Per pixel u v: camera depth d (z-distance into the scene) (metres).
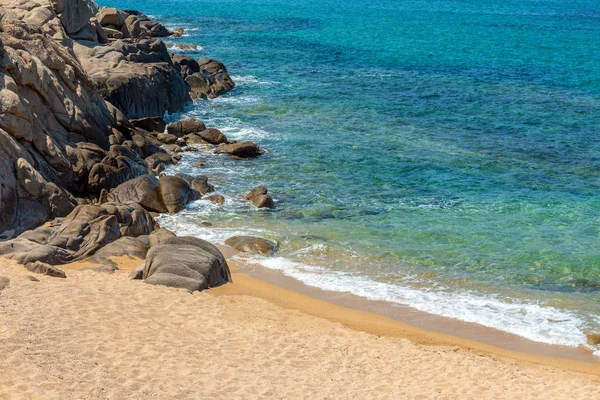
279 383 13.56
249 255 22.88
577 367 16.84
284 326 17.33
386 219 26.33
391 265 22.55
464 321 19.17
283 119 40.88
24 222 22.75
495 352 17.38
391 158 33.78
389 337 17.62
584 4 137.00
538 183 30.62
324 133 38.00
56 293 16.91
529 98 47.69
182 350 14.72
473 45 72.38
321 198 28.39
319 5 116.19
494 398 13.69
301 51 65.81
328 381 13.99
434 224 25.88
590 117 42.62
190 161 32.56
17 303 15.80
